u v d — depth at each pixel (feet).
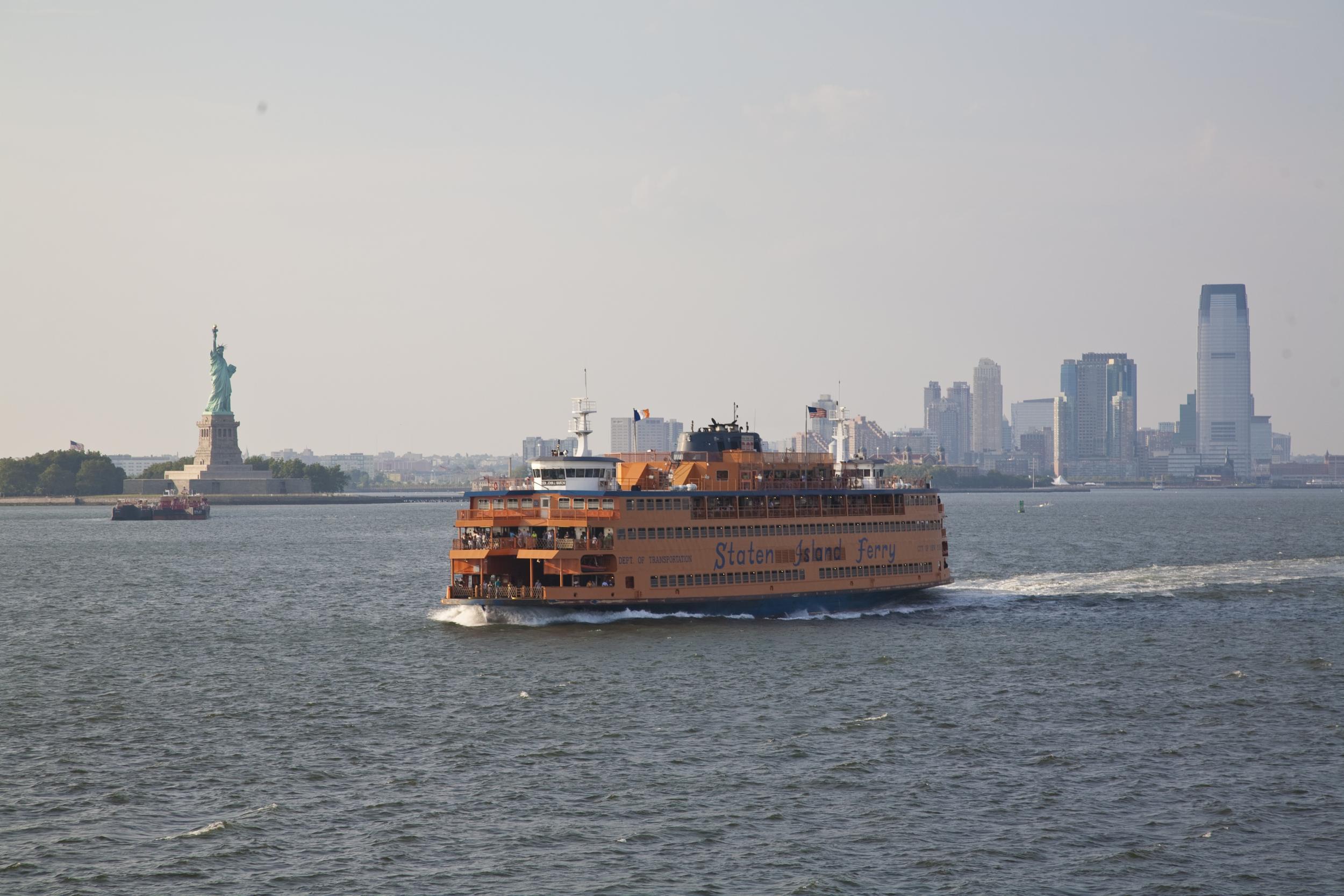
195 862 286.66
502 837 301.22
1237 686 453.58
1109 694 439.63
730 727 393.29
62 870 282.36
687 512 574.97
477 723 400.88
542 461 591.37
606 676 465.88
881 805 321.32
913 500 653.71
